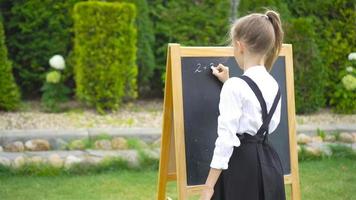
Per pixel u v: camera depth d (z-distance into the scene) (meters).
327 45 8.11
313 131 6.68
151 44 8.07
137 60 7.90
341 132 6.79
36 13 7.83
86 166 5.36
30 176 5.20
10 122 6.81
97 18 7.19
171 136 3.48
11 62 7.50
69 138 6.05
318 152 6.07
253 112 2.89
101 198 4.67
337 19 8.20
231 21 7.39
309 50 7.56
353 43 8.09
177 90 3.27
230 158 2.95
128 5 7.29
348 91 7.80
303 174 5.49
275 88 3.02
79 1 7.89
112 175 5.30
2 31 7.22
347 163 5.91
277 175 3.02
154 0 8.34
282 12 7.93
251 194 2.94
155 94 8.67
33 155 5.61
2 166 5.20
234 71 3.47
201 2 8.30
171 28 8.07
